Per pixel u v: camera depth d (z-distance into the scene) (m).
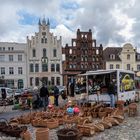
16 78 69.81
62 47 72.94
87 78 25.20
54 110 19.12
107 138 12.30
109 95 22.66
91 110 18.36
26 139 12.06
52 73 70.94
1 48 69.75
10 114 22.19
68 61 72.31
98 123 14.33
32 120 16.08
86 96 24.94
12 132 13.02
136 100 29.59
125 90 25.69
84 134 12.71
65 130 11.73
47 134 11.78
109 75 24.02
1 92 31.30
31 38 70.88
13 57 70.06
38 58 70.75
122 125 15.38
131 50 76.69
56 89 26.75
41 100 25.55
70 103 22.67
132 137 12.33
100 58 74.25
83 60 73.25
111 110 17.80
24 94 31.64
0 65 69.38
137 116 18.69
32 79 70.38
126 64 76.31
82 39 73.31
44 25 71.25
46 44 71.12
